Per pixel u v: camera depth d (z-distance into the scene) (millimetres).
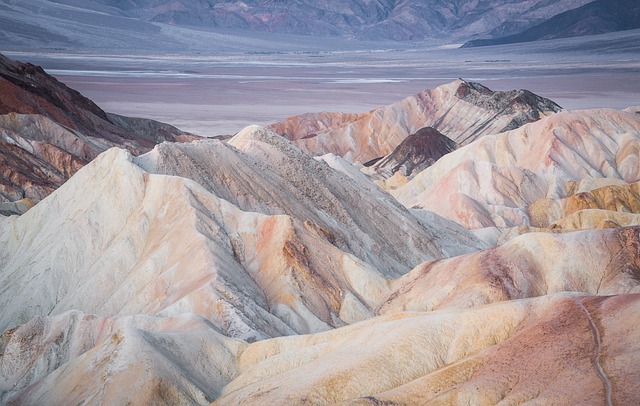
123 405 43281
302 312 61188
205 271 60562
